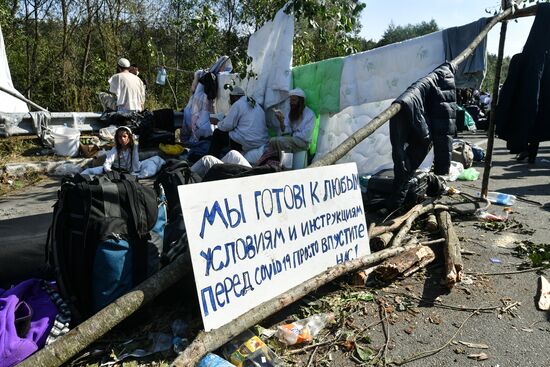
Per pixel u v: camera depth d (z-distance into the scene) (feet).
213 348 7.46
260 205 9.07
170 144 28.17
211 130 30.68
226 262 8.24
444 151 14.07
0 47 30.19
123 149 22.74
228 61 32.40
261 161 22.17
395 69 19.51
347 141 11.89
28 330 7.73
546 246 12.87
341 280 10.87
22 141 26.02
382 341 8.53
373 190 16.62
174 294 9.41
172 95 62.85
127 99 31.37
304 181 10.18
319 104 22.90
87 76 47.88
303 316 9.29
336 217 10.87
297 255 9.70
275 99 25.30
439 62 17.94
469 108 53.98
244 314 8.20
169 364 7.66
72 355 7.09
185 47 61.00
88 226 8.25
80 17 50.08
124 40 59.93
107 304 8.50
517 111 17.20
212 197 8.20
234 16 56.90
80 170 24.23
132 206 8.60
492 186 21.90
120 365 7.78
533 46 16.29
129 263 8.64
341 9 23.76
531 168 26.96
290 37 24.36
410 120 13.25
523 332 8.82
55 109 45.88
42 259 9.92
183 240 9.23
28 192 20.85
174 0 59.72
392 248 11.67
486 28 16.01
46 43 49.85
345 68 21.47
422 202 16.25
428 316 9.42
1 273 9.59
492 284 10.85
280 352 8.09
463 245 13.41
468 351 8.20
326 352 8.21
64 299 8.45
